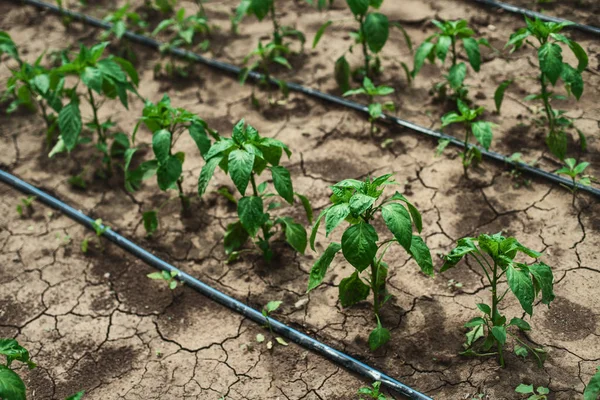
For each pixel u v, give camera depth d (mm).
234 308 2410
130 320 2416
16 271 2514
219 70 2906
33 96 2861
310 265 2463
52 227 2592
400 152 2648
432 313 2367
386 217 2207
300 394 2291
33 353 2379
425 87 2777
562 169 2465
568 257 2422
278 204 2430
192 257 2506
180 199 2607
